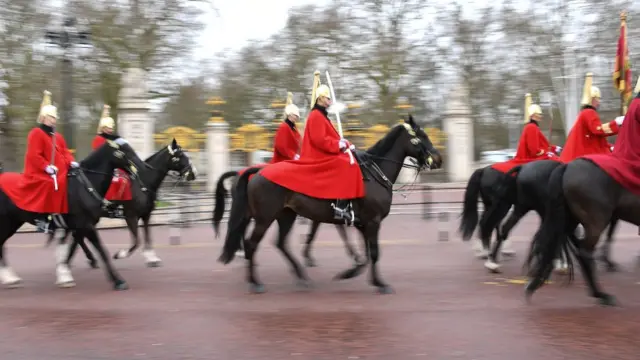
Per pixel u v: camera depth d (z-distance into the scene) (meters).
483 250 11.05
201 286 9.32
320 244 13.73
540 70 31.11
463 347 6.11
